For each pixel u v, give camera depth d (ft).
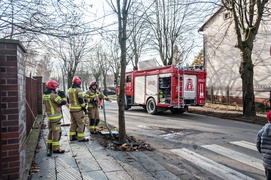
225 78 66.18
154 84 46.83
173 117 42.91
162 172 14.65
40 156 17.38
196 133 28.12
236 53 62.80
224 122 37.17
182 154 19.02
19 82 10.87
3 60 10.21
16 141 10.49
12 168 10.42
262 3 38.19
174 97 42.47
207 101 67.46
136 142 21.77
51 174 13.89
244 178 14.20
